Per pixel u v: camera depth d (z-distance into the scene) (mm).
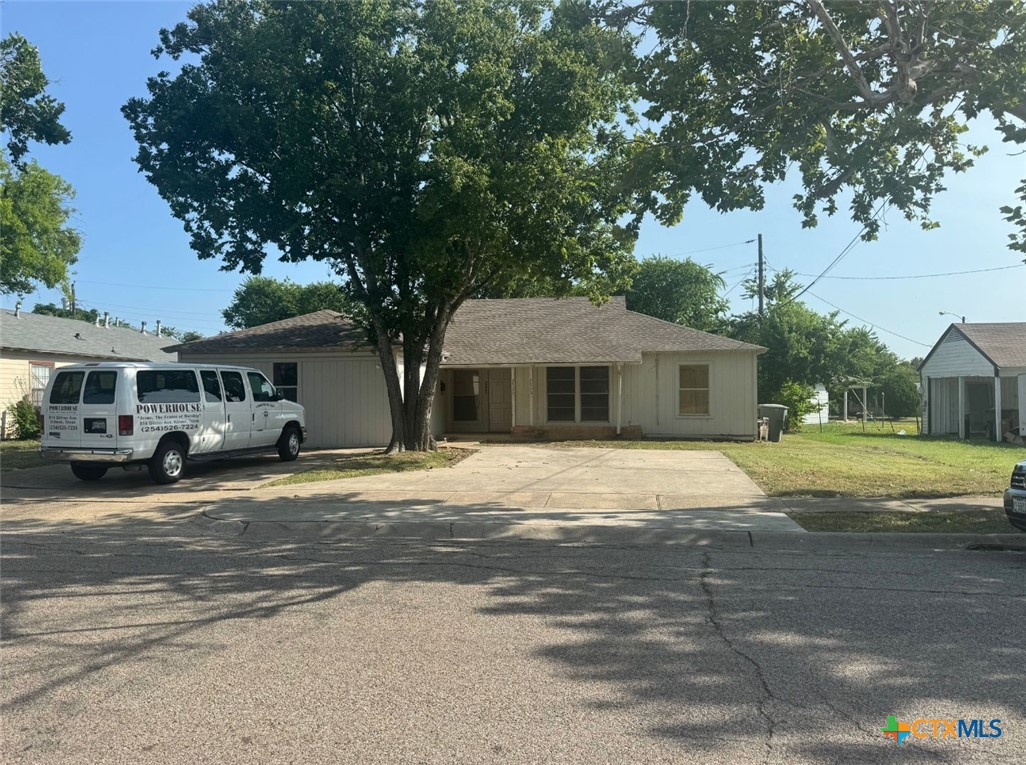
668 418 23047
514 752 3668
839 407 52531
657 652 5059
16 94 16859
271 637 5379
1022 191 10383
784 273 41500
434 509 10633
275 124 14531
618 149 14531
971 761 3592
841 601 6320
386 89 14539
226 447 14273
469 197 13102
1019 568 7578
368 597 6465
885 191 10961
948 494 11844
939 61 10586
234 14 14891
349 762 3570
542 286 17281
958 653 5035
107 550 8508
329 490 12328
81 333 30984
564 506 10891
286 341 20531
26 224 30562
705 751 3678
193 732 3885
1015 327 27688
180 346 20531
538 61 14359
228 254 15453
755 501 11227
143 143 15086
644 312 45438
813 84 11617
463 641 5289
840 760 3598
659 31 11109
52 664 4844
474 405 24266
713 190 11383
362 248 15266
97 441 12445
